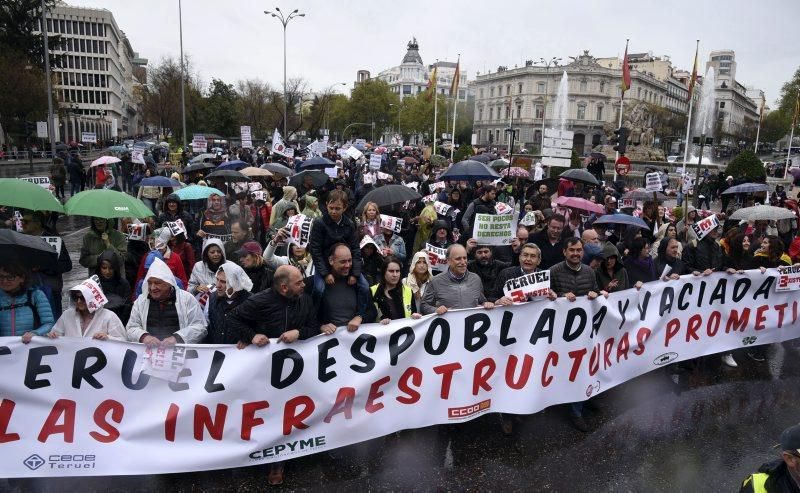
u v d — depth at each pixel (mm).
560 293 5293
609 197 11102
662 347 5926
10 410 3758
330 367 4270
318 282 4652
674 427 5148
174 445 3977
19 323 4199
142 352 3922
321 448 4305
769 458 4688
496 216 6629
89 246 6500
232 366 4039
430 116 85125
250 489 4074
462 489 4137
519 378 4918
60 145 37781
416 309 5504
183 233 6828
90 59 91375
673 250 6695
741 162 25938
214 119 65875
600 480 4305
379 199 8070
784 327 6742
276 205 9172
